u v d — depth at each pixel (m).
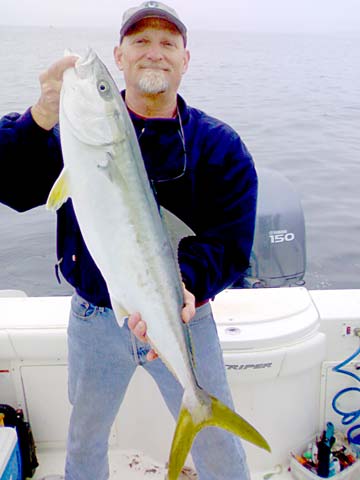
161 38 2.14
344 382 2.98
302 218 4.11
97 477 2.56
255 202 2.37
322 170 9.55
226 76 24.89
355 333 2.92
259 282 4.02
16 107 13.92
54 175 2.18
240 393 2.83
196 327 2.32
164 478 2.91
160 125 2.21
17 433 2.81
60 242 2.32
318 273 5.66
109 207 1.65
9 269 5.90
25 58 32.47
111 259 1.69
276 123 13.74
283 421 2.91
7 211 7.68
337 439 2.99
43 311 2.98
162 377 2.38
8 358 2.88
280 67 31.98
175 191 2.29
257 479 2.90
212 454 2.37
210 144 2.29
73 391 2.45
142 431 3.01
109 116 1.62
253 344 2.70
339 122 14.19
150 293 1.75
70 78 1.63
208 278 2.25
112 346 2.32
